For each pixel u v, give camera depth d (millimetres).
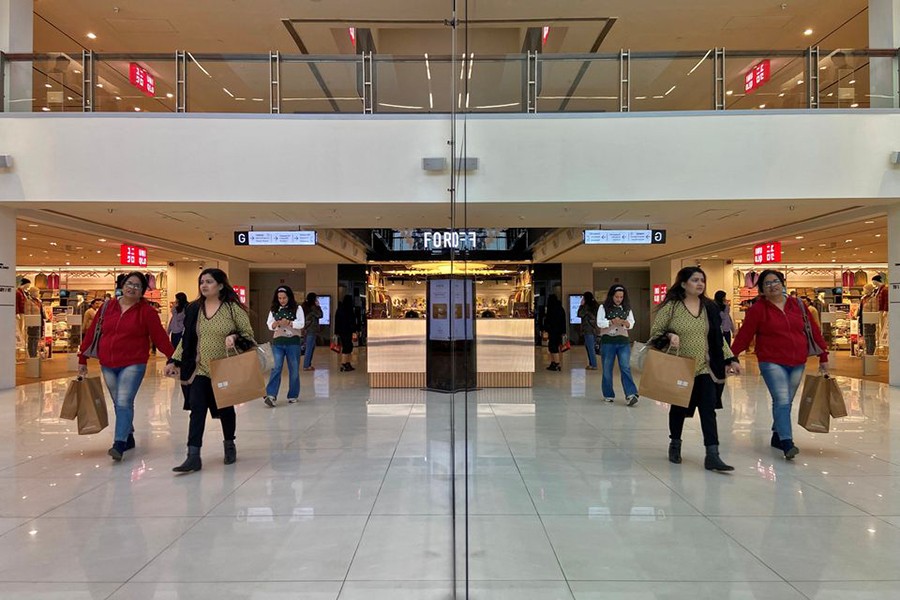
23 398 8398
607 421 6316
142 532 3074
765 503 3512
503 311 13156
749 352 16938
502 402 7723
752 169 8492
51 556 2770
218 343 4391
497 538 2961
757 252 14078
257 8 10719
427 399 8023
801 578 2504
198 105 8750
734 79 8695
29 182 8398
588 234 11500
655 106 8750
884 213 9383
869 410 7055
